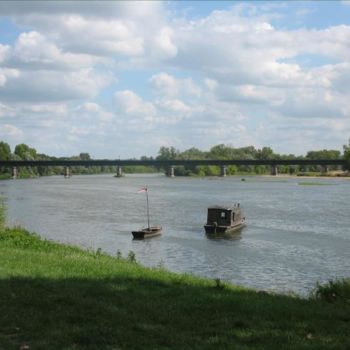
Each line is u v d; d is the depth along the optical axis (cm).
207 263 4322
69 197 11638
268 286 3438
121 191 13888
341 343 1144
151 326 1248
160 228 6159
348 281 1956
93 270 1983
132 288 1677
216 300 1558
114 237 5831
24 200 10719
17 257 2219
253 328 1257
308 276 3788
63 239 5609
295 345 1116
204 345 1109
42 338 1141
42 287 1634
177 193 13075
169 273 2119
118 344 1109
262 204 9888
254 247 5156
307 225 6800
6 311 1345
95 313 1352
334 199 11056
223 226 6212
